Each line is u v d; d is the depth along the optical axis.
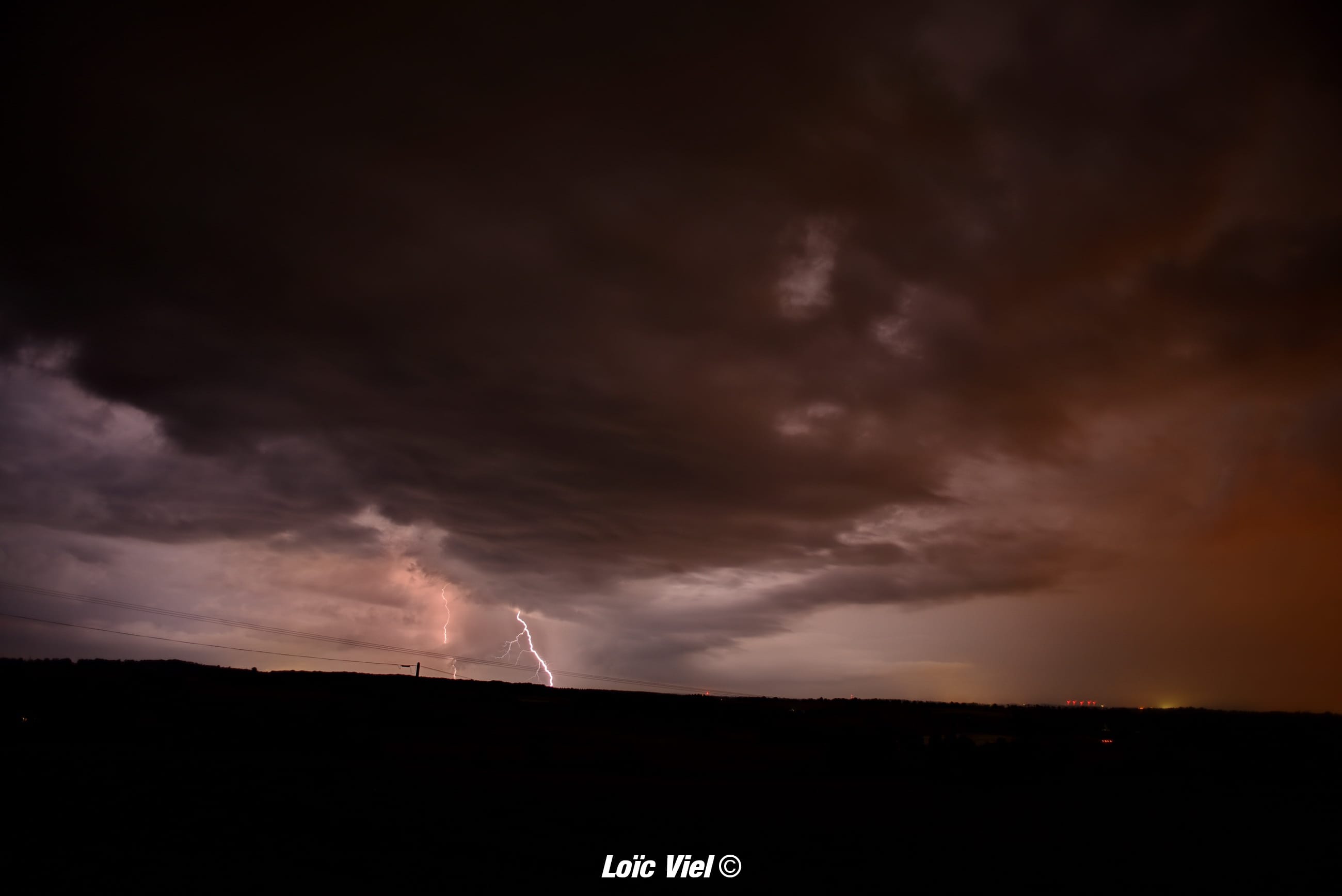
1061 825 23.53
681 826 21.58
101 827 18.11
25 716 42.34
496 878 15.34
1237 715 70.88
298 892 13.84
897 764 41.06
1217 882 16.83
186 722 45.75
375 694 68.94
